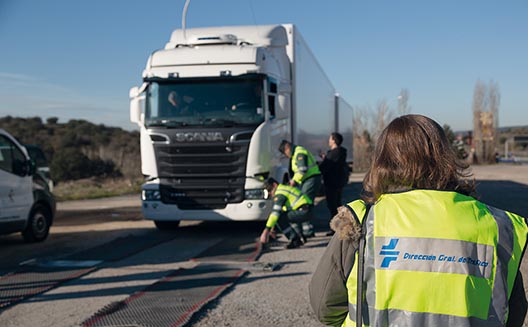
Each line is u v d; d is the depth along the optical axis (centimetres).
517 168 4009
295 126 1124
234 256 797
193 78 952
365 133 4372
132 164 3656
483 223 186
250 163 930
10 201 897
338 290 201
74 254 830
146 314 524
